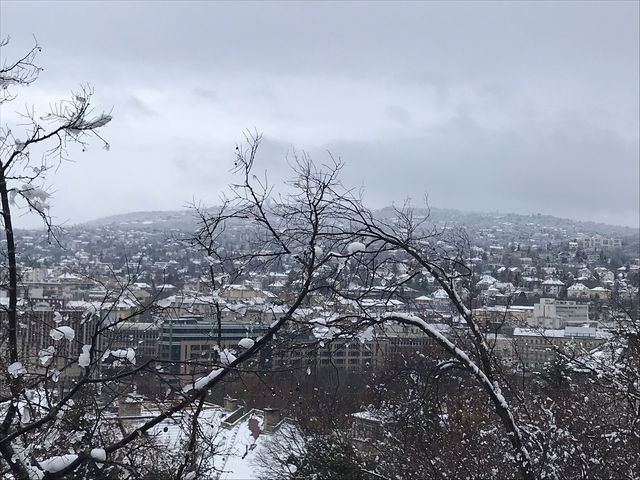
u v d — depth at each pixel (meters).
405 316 8.76
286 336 7.82
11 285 6.89
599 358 11.57
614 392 11.38
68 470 6.76
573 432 10.94
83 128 6.77
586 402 12.54
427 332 8.94
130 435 7.16
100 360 6.96
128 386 7.23
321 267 7.90
